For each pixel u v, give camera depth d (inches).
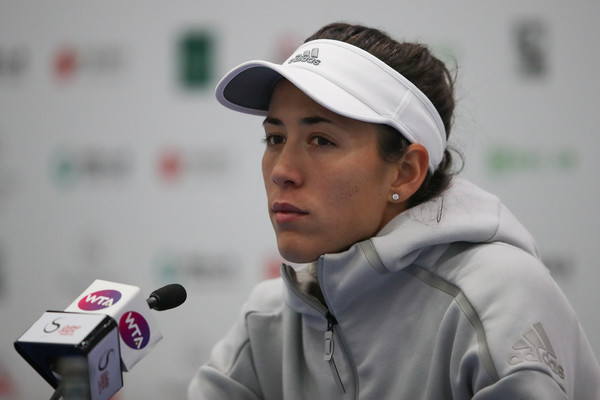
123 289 122.4
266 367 173.8
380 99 142.1
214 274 339.0
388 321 147.9
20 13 343.0
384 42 154.8
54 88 343.3
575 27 312.8
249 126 335.6
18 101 345.1
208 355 339.9
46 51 343.0
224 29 334.3
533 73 314.8
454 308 135.0
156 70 338.3
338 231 142.9
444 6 317.7
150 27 338.0
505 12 315.3
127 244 342.0
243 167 336.2
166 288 133.6
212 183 337.7
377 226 148.0
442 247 146.6
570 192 315.0
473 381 129.6
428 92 153.2
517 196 315.6
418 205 150.5
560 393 121.0
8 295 348.2
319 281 147.4
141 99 339.6
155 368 341.7
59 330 106.1
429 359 140.9
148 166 340.5
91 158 343.0
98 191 343.3
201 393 175.3
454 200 151.9
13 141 345.7
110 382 109.7
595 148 313.1
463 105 313.3
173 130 338.6
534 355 122.0
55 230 345.4
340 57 144.6
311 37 162.4
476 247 143.7
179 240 339.6
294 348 165.6
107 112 341.4
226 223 337.4
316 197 140.6
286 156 142.4
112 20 339.3
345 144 140.6
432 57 160.1
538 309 130.0
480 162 314.5
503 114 315.6
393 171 146.3
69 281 345.4
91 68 341.1
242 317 181.8
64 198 344.8
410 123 145.6
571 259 316.2
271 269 336.5
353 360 152.0
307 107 141.2
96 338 105.0
